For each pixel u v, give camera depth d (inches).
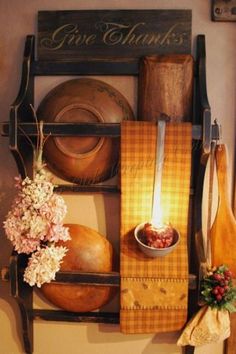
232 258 35.3
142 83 35.6
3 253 39.4
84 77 37.1
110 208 38.1
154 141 33.2
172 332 38.8
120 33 36.1
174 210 34.4
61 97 35.5
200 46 35.2
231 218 35.4
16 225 32.4
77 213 38.3
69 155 35.4
